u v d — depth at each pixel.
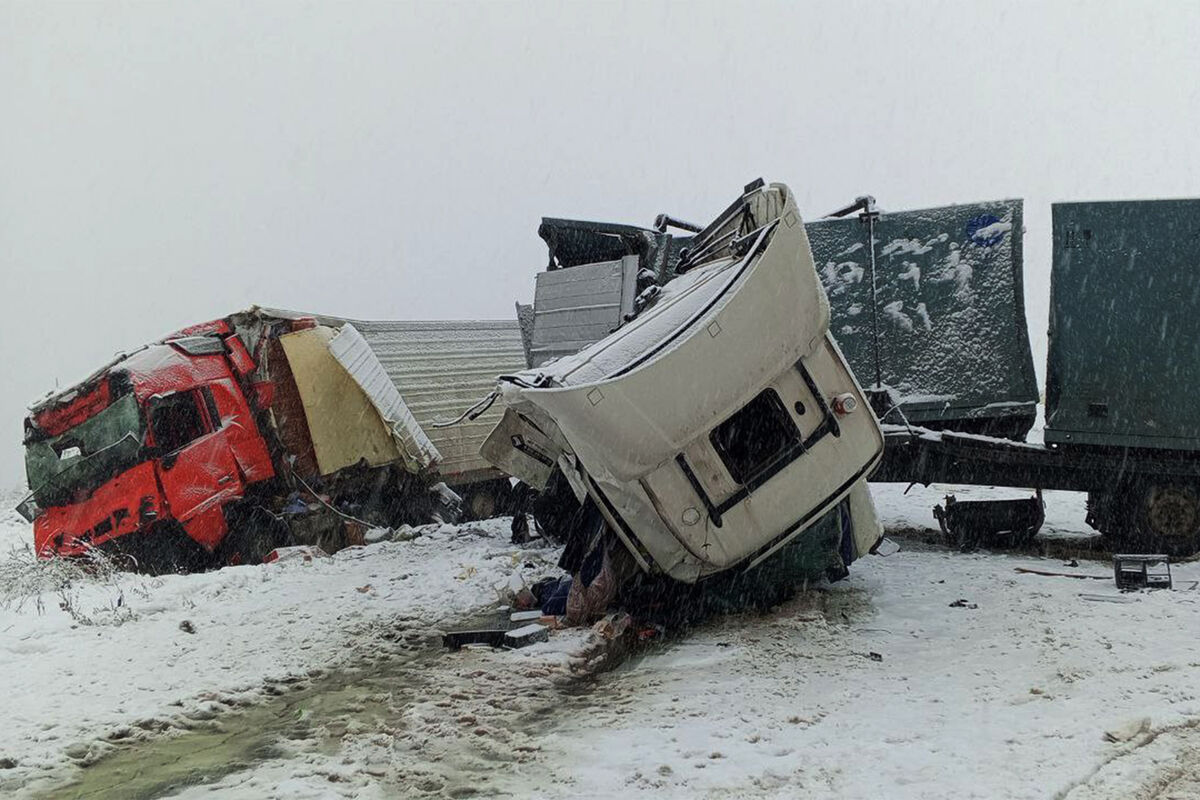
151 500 12.53
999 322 11.66
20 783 5.16
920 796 4.41
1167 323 10.55
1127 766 4.68
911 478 11.62
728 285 7.33
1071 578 9.04
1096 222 10.81
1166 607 7.62
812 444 7.41
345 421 14.03
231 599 9.52
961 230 11.97
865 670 6.56
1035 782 4.50
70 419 12.98
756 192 8.92
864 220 12.27
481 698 6.39
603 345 7.81
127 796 4.95
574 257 12.48
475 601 9.29
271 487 13.70
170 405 12.84
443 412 15.92
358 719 6.08
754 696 6.06
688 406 7.04
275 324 13.86
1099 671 6.17
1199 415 10.42
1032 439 12.72
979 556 10.66
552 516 11.67
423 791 4.82
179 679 6.98
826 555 8.31
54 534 12.95
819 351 7.49
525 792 4.75
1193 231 10.55
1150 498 10.76
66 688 6.77
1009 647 6.85
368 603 9.30
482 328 17.27
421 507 15.26
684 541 7.23
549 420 8.04
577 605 8.14
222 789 4.95
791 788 4.60
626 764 5.02
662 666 6.91
